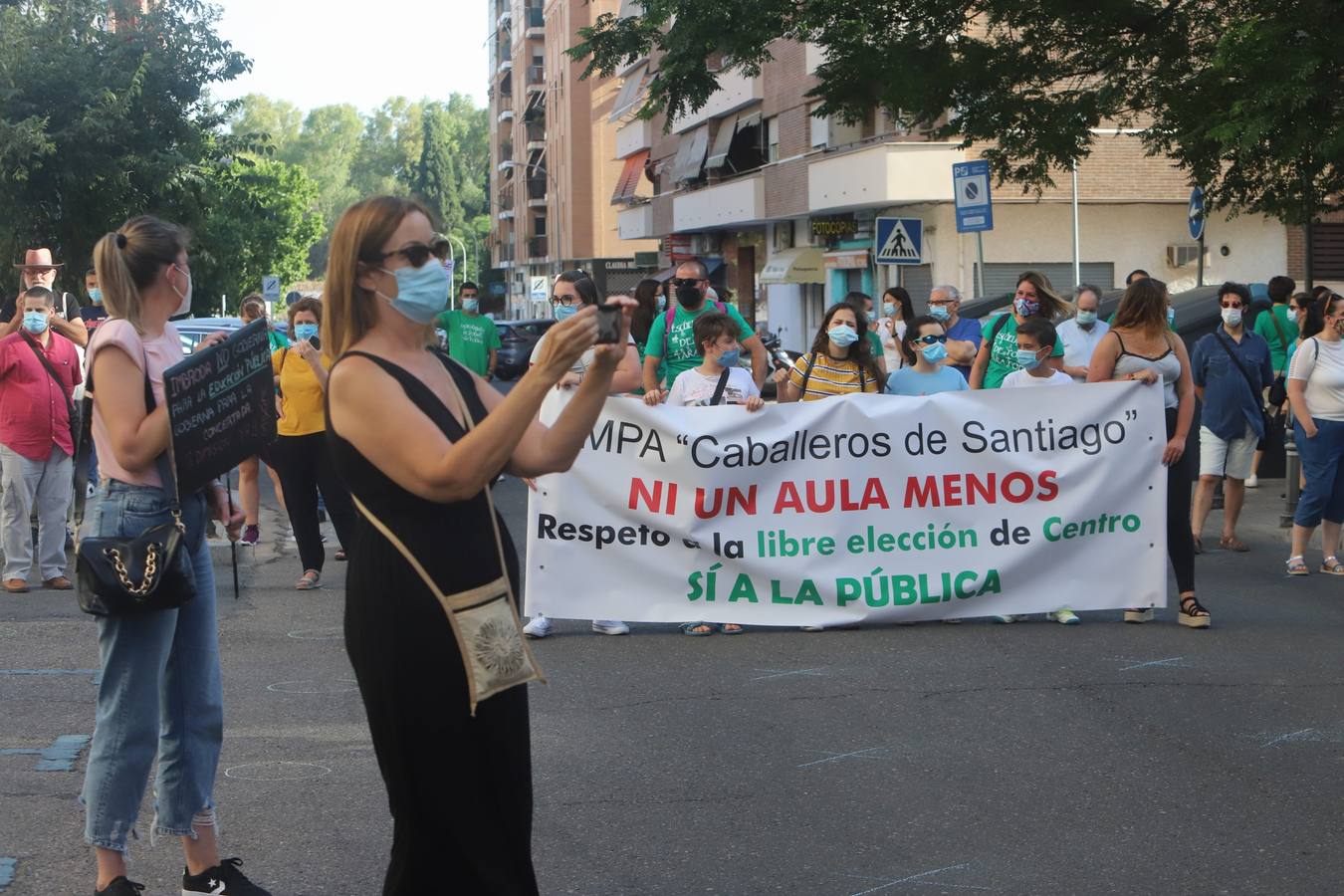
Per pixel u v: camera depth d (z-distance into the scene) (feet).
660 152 180.75
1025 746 21.03
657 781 19.49
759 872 16.19
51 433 33.83
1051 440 29.94
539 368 10.57
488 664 11.21
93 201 119.44
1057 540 29.99
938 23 52.70
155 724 14.64
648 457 29.17
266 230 240.94
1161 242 104.22
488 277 420.77
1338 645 27.76
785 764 20.22
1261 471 53.01
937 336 31.53
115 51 120.57
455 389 11.53
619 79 208.54
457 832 11.37
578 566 29.14
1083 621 30.45
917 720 22.45
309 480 34.88
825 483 29.58
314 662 26.86
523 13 341.62
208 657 15.12
